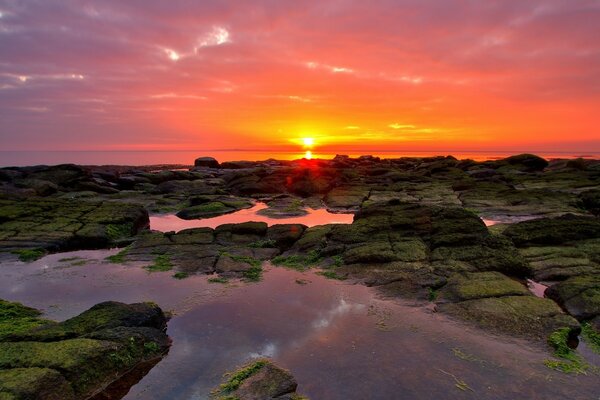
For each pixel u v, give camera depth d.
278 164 67.56
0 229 18.72
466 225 16.53
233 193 38.31
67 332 8.31
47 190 32.97
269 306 11.19
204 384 7.61
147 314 9.42
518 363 8.20
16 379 6.65
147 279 13.47
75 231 18.66
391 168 51.41
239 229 19.05
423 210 18.94
